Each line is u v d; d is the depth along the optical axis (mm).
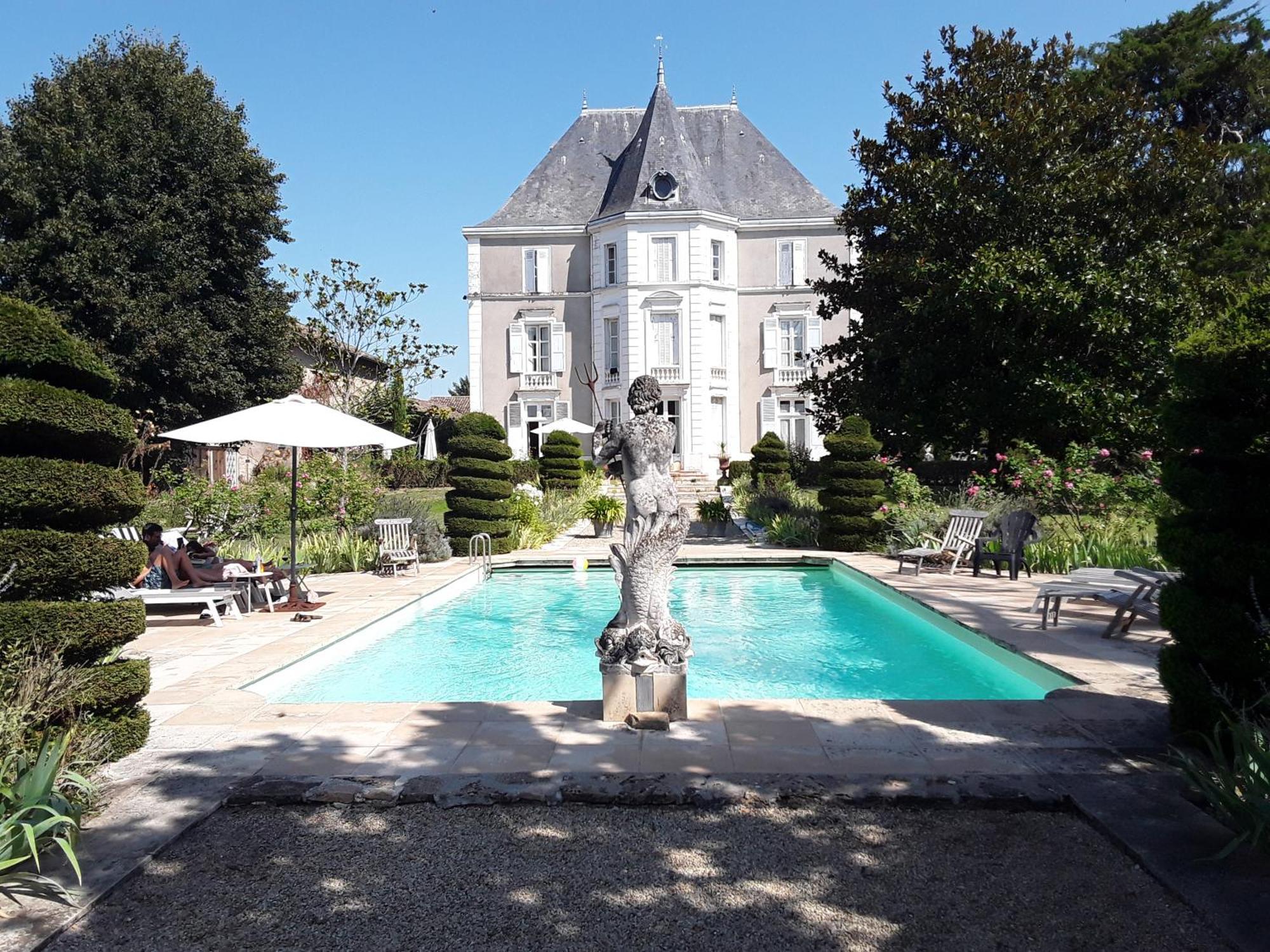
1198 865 3406
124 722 4684
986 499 15031
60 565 4234
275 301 27219
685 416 34344
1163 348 15625
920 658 8414
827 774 4402
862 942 3025
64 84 24469
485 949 3018
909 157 19453
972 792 4141
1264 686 4004
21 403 4117
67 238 22562
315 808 4203
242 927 3178
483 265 36875
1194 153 16609
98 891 3330
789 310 35875
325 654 8016
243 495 16047
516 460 32375
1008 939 3025
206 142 25328
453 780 4363
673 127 35969
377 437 9914
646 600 5410
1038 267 15664
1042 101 17500
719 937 3072
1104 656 6910
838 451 15742
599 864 3619
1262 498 4227
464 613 11250
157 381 24766
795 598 12148
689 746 4875
